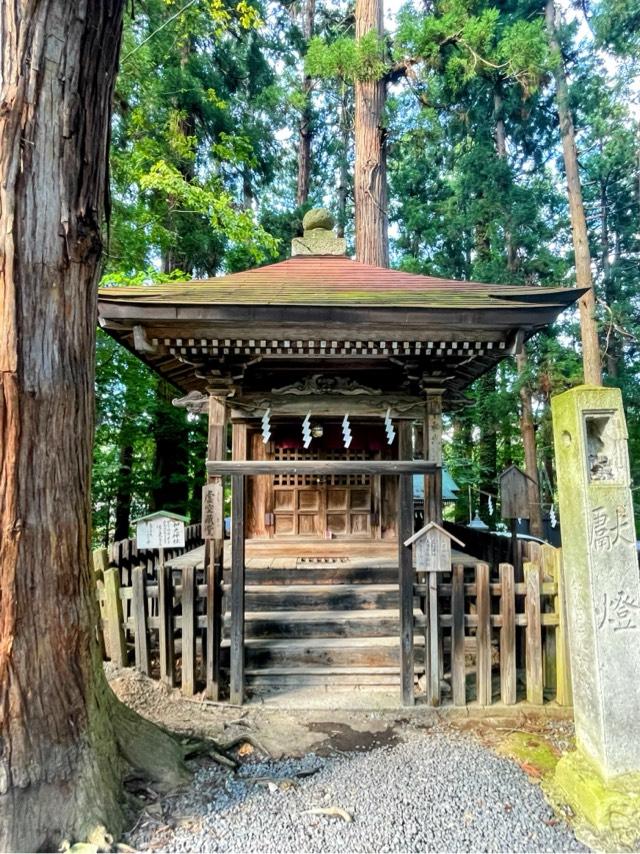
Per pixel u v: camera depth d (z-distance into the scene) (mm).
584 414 2771
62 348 2340
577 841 2373
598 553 2678
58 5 2256
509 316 3895
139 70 9062
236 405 4422
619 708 2561
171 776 2814
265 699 3996
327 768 3033
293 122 16844
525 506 5324
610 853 2266
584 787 2535
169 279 8781
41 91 2242
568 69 12742
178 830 2441
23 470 2225
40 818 2209
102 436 10031
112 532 12375
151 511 11117
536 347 11742
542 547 4289
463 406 6496
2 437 2193
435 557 3914
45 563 2291
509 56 9047
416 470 4035
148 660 4195
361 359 4828
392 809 2611
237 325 3955
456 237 15641
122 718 2863
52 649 2311
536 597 3912
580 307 10336
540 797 2721
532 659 3898
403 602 3961
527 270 12852
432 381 4441
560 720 3691
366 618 4613
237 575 4012
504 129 14375
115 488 10680
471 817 2547
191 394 5582
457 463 14938
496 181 13164
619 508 2717
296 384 4441
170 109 10055
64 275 2342
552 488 13969
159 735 3012
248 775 2951
